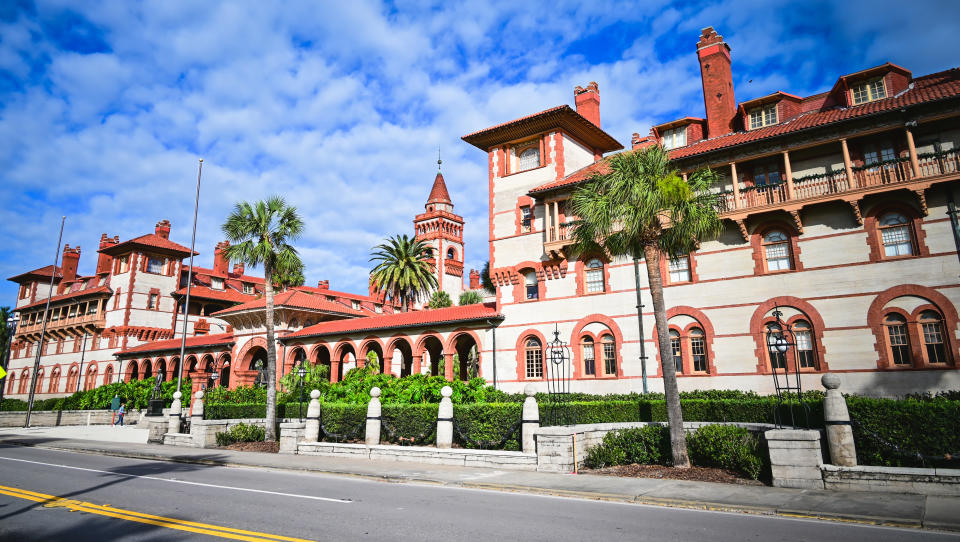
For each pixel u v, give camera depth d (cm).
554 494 1228
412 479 1438
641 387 2675
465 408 1838
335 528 893
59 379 6462
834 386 1251
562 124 3306
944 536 838
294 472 1644
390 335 3788
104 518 973
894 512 954
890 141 2248
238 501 1138
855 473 1161
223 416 2864
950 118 2083
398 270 5456
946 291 2025
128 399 4416
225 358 4888
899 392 2066
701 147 2666
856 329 2191
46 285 7631
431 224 8031
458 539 823
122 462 1905
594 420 2025
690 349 2586
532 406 1633
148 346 5422
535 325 3100
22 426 4006
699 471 1412
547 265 3080
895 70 2406
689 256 2639
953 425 1170
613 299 2850
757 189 2452
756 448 1355
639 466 1520
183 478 1495
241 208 2561
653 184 1609
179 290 6169
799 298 2328
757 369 2386
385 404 2088
